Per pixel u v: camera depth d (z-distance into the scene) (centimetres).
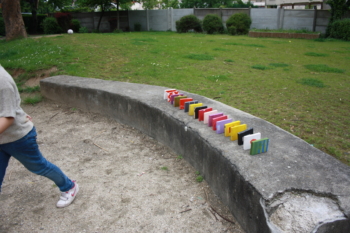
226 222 258
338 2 1853
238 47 1225
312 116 471
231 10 2275
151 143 427
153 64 834
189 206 284
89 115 552
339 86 655
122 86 552
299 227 193
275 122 446
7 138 228
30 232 260
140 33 2089
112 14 2572
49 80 634
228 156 265
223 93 599
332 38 1809
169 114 387
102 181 336
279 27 2195
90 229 261
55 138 461
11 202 303
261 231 212
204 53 1033
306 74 779
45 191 322
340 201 205
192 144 339
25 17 2675
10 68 802
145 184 326
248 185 227
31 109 604
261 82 686
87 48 1017
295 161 253
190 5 3934
